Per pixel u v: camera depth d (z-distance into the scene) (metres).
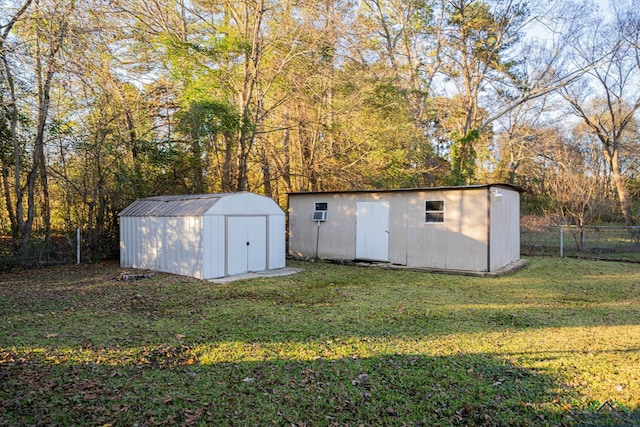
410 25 20.39
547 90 19.91
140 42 13.33
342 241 12.48
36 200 12.34
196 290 7.85
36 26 9.91
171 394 3.29
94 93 11.48
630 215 19.48
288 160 17.86
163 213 10.07
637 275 9.89
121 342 4.60
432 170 19.20
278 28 14.29
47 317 5.71
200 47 13.27
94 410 2.99
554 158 22.78
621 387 3.48
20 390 3.30
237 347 4.47
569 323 5.59
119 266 11.10
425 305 6.67
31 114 10.96
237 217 9.97
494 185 10.27
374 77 16.44
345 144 16.72
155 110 14.81
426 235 11.00
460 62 21.20
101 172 12.02
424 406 3.18
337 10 15.52
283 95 16.41
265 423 2.90
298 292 7.79
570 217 14.98
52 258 11.23
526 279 9.39
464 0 20.09
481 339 4.83
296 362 4.04
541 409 3.13
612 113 21.12
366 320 5.69
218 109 12.84
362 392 3.39
